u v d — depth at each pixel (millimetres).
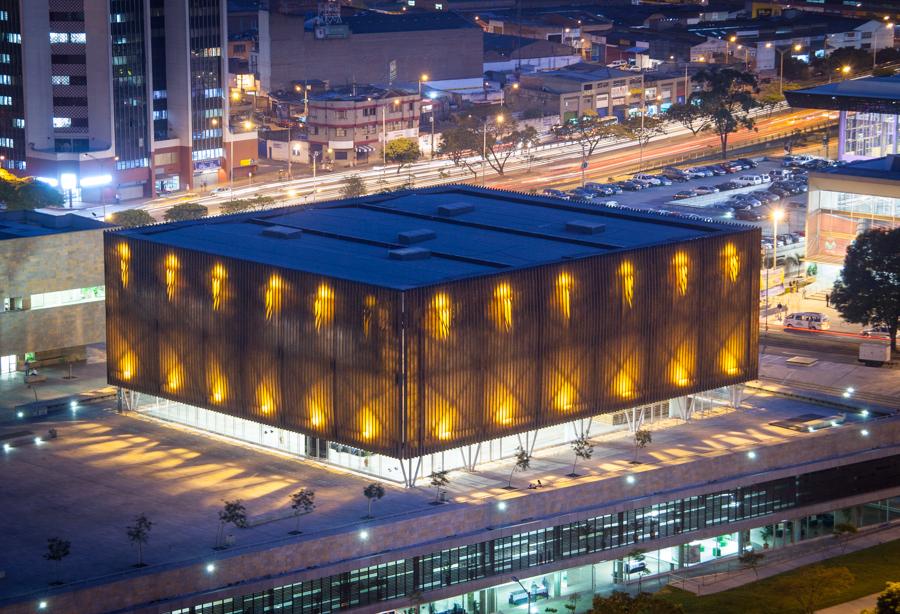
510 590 191750
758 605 190750
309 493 184500
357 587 179500
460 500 190500
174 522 184750
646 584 197750
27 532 181625
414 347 191000
